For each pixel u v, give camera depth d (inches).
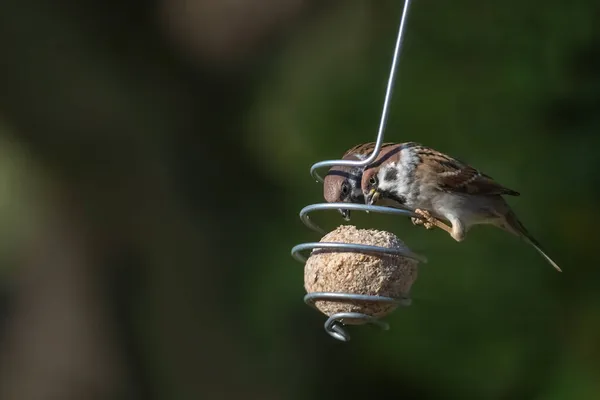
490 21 434.9
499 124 429.1
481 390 447.2
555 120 428.5
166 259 567.2
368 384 505.7
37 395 570.6
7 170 674.8
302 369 511.2
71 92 542.6
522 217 427.2
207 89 610.5
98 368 563.8
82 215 568.1
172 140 586.2
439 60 441.1
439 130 435.2
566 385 422.6
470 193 310.2
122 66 580.1
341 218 475.5
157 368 555.5
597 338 424.8
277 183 517.3
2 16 519.2
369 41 485.4
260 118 527.8
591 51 426.0
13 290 633.0
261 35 607.8
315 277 253.6
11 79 525.0
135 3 582.6
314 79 496.1
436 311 446.3
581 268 429.7
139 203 568.1
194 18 606.2
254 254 519.2
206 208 576.7
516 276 437.1
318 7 579.5
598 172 414.6
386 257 248.5
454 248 442.9
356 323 257.8
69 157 554.3
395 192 306.3
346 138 453.7
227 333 542.3
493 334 441.1
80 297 572.7
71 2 550.9
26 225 638.5
